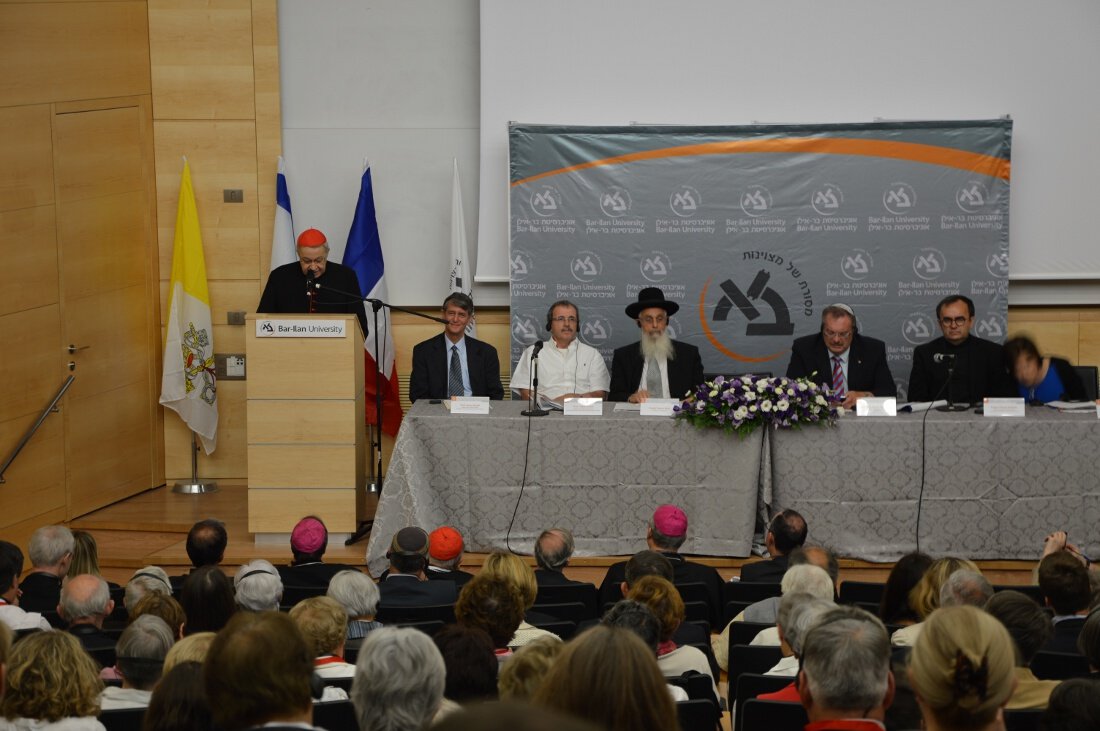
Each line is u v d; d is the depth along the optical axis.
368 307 10.15
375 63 10.34
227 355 10.50
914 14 9.89
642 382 9.11
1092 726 2.59
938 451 7.90
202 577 4.82
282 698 2.31
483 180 10.16
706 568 6.46
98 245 9.73
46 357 9.19
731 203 10.00
